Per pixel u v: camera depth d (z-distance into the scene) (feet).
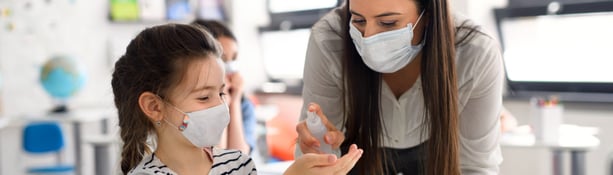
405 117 4.78
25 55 14.98
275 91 18.08
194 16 17.94
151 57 3.35
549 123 9.43
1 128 14.52
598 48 12.37
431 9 4.14
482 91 4.43
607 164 9.79
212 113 3.42
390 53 4.25
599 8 11.93
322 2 16.98
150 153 3.51
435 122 4.26
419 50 4.41
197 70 3.34
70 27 15.71
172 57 3.32
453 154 4.29
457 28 4.34
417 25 4.24
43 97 15.24
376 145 4.63
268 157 13.65
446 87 4.18
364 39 4.19
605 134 11.82
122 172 3.63
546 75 13.41
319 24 4.82
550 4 12.62
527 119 12.86
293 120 17.17
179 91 3.35
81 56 15.90
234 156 3.79
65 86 13.76
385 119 4.82
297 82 18.43
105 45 16.34
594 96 12.55
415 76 4.64
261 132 13.70
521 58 13.64
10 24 14.74
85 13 15.98
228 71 6.58
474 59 4.30
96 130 15.99
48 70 13.71
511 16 13.21
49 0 15.33
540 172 10.43
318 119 4.33
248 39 18.88
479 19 13.15
